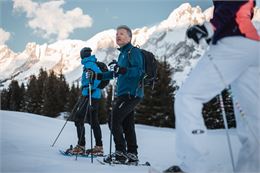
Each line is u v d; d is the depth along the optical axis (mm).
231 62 2533
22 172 3021
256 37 2607
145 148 6289
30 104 39750
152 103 23344
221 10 2578
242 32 2555
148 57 4445
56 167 3324
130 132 4438
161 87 23297
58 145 5723
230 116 11609
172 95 23328
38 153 4379
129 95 4227
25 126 7309
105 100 27031
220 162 3199
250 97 2748
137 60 4242
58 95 37156
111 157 4246
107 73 4539
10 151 4094
